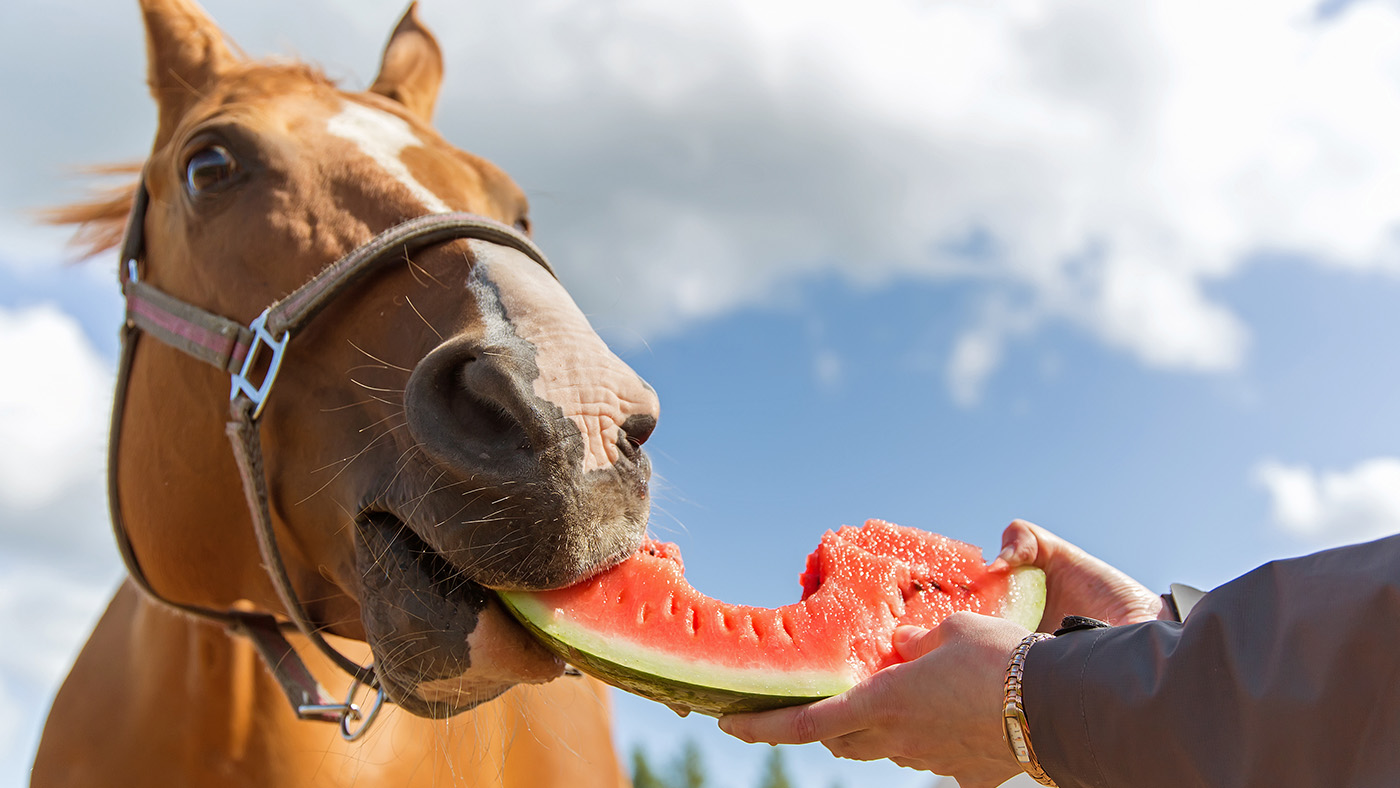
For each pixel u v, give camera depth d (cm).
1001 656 138
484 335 168
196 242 210
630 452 165
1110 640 129
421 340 180
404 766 257
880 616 173
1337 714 105
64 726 252
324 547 193
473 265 185
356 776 249
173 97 244
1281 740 108
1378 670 103
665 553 182
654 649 155
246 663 240
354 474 181
